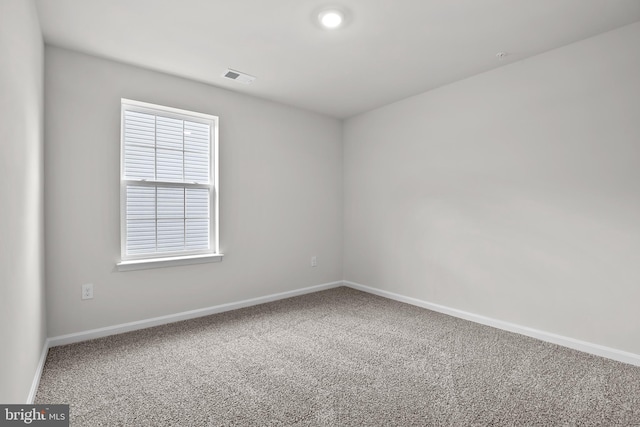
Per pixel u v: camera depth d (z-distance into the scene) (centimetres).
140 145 292
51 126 245
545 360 227
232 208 343
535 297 267
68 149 252
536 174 266
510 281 282
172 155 309
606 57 230
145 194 294
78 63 256
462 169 315
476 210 305
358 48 253
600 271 234
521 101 273
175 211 311
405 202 368
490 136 294
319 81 317
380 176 396
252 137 357
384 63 279
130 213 286
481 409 171
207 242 331
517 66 276
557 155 254
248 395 184
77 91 255
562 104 251
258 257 363
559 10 204
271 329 286
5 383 123
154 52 258
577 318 245
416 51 258
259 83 321
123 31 228
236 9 203
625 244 224
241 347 248
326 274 430
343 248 446
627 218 223
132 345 250
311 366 218
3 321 120
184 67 285
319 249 421
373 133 404
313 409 171
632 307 221
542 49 255
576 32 231
